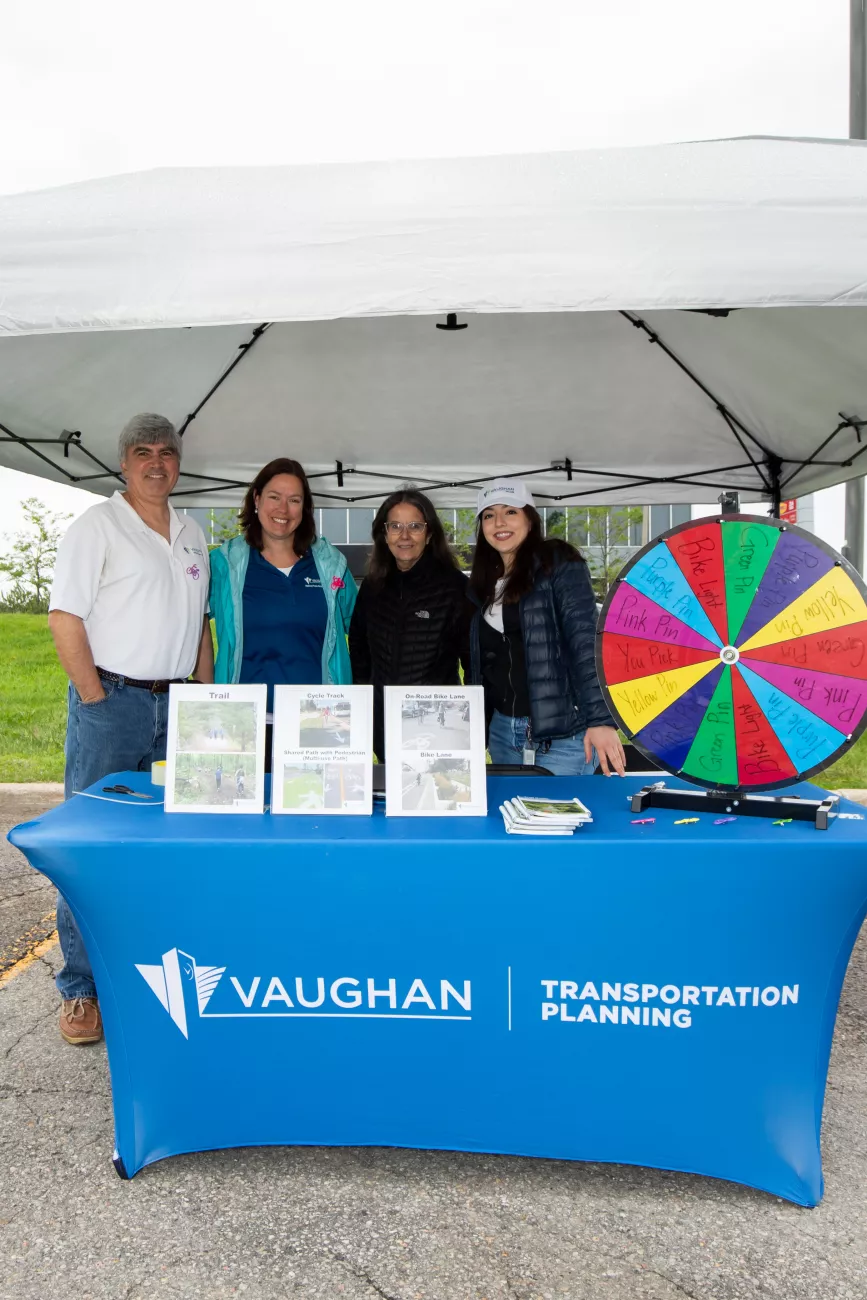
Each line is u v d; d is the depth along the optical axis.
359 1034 1.95
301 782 2.07
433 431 4.27
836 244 1.79
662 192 1.82
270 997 1.94
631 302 1.83
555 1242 1.77
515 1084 1.93
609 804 2.14
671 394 3.96
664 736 2.04
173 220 1.88
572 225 1.82
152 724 2.76
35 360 3.20
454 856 1.84
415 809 2.04
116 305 1.89
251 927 1.90
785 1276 1.67
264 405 4.03
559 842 1.82
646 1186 1.95
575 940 1.86
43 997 3.02
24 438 3.64
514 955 1.88
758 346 3.44
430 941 1.89
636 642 2.03
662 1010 1.88
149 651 2.73
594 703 2.50
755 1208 1.87
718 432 4.25
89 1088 2.39
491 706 2.84
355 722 2.10
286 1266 1.71
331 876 1.86
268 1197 1.92
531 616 2.63
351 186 1.89
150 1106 1.98
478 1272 1.69
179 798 2.09
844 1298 1.62
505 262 1.83
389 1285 1.66
